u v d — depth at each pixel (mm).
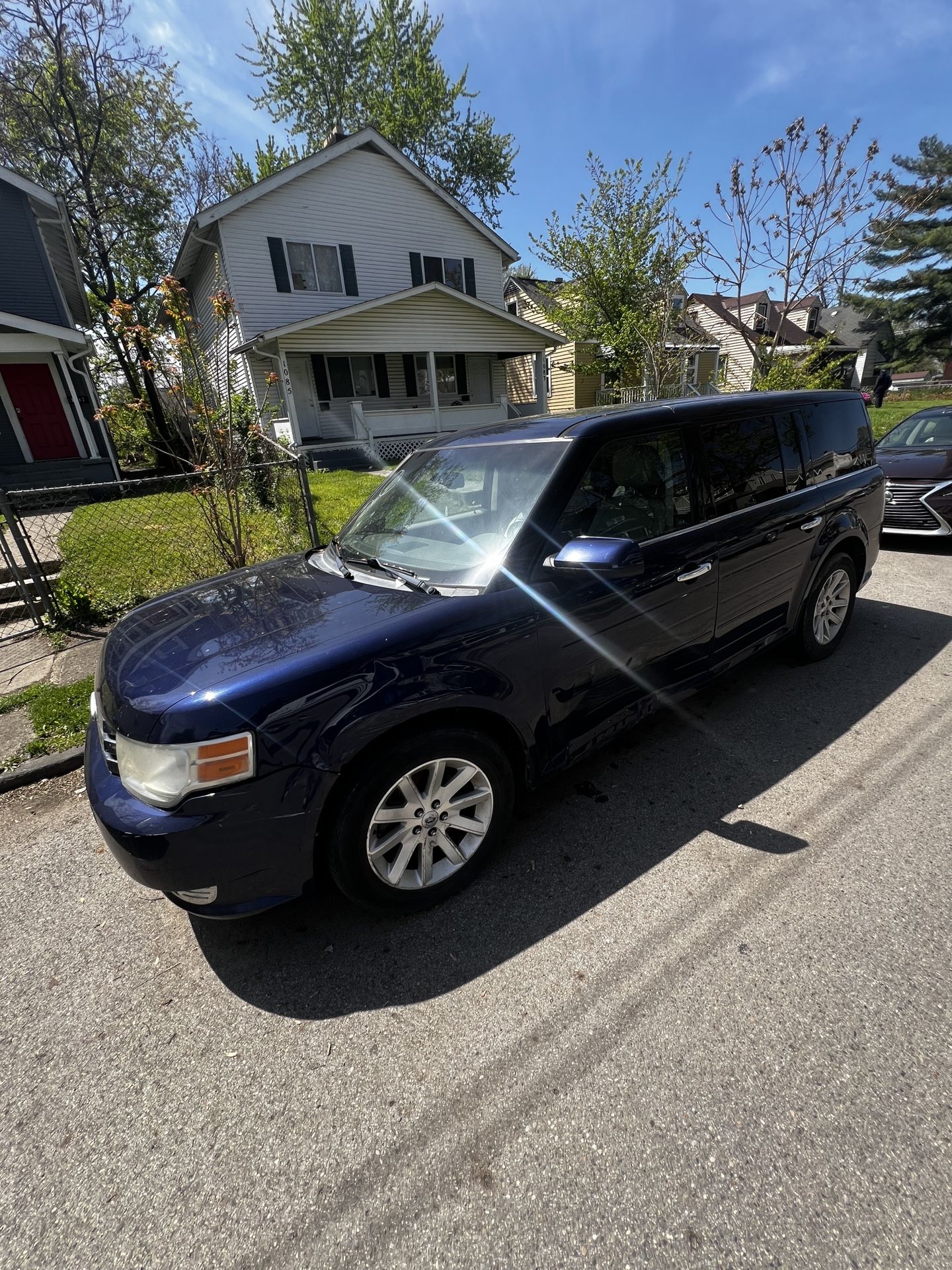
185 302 5043
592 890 2279
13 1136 1596
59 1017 1937
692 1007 1803
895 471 6586
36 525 8172
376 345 14602
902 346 36125
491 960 2025
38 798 3146
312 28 22188
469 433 3221
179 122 20250
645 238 16094
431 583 2342
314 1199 1416
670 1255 1256
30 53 16891
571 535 2430
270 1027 1859
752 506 3162
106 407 5543
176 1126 1597
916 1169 1375
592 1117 1536
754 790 2787
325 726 1862
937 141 30906
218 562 6121
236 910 1916
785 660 4074
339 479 11297
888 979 1851
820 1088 1561
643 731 3332
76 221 19125
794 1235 1272
